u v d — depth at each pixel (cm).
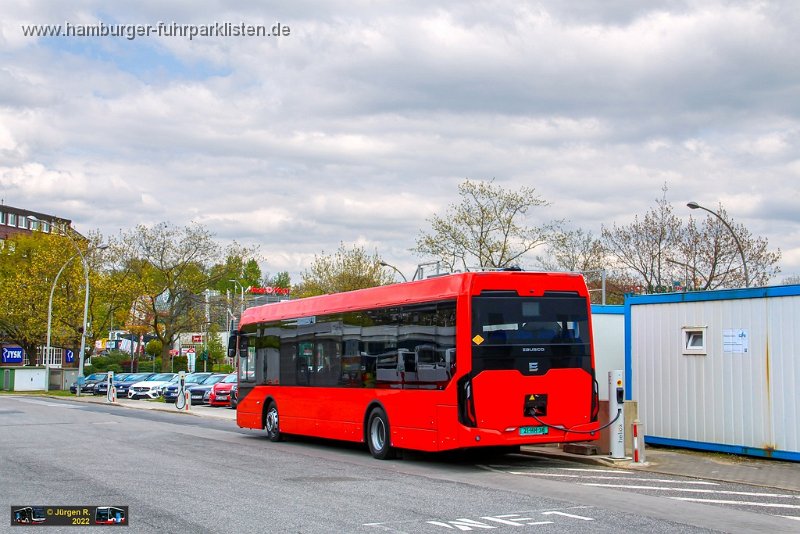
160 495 1153
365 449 1912
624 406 1543
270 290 9650
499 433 1427
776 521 945
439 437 1460
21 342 7319
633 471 1428
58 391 6825
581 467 1505
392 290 1653
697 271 4762
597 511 1011
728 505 1059
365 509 1030
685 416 1667
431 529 898
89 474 1394
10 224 11356
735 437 1569
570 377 1498
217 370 7919
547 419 1471
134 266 6869
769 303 1526
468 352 1426
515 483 1282
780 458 1489
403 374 1580
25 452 1789
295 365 2012
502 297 1466
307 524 931
